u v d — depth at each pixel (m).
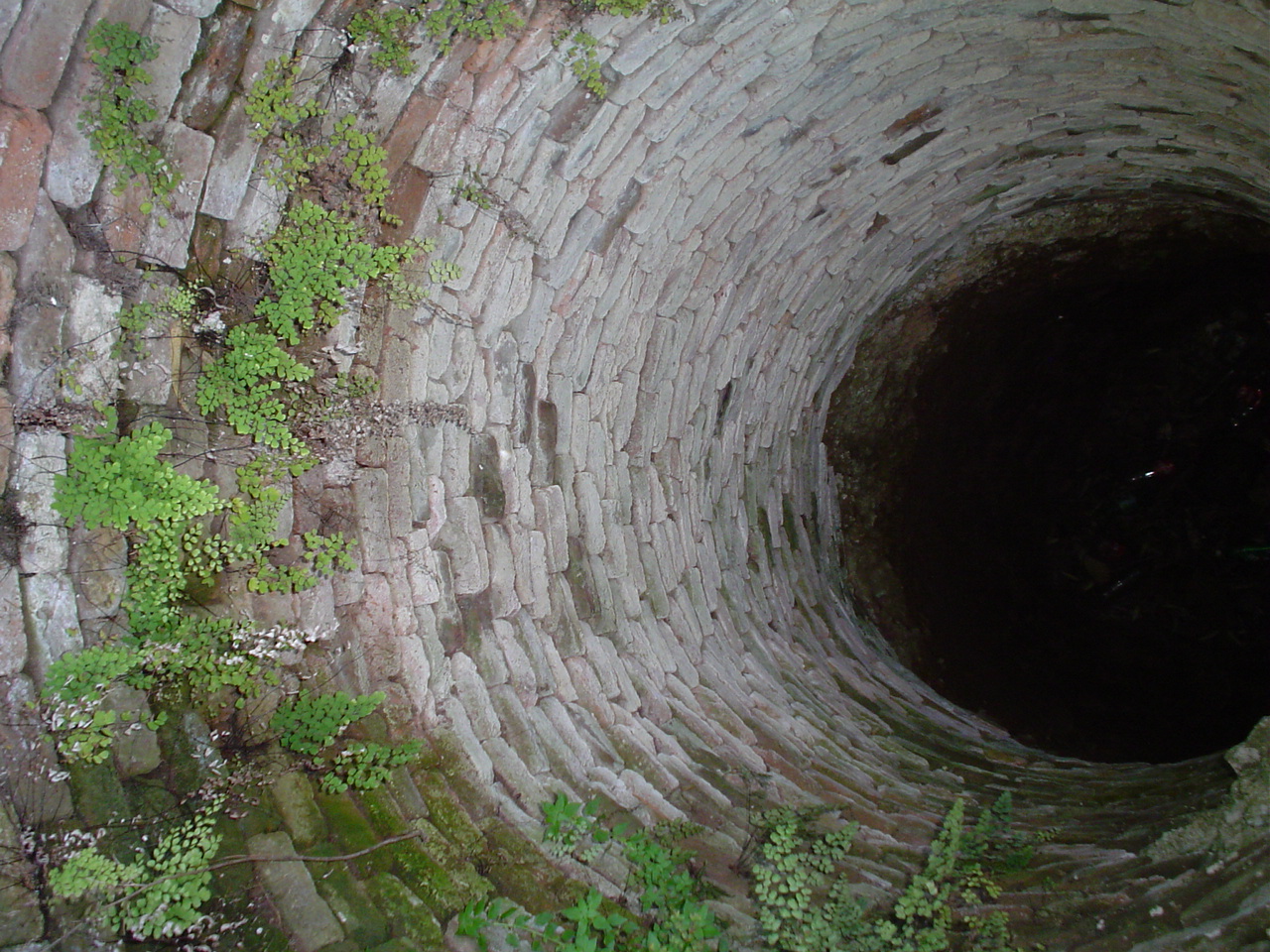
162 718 3.24
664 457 6.34
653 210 5.08
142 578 3.31
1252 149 5.89
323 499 3.87
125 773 3.14
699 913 3.57
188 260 3.43
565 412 5.29
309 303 3.67
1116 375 10.30
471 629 4.54
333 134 3.59
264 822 3.37
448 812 3.80
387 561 4.08
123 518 3.17
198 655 3.43
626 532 5.84
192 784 3.29
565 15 3.82
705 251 5.78
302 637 3.71
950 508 9.68
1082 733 8.87
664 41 4.18
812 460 8.46
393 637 4.05
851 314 7.82
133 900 2.81
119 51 2.93
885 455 8.98
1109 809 5.59
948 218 7.27
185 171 3.29
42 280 2.99
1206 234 7.75
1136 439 10.53
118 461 3.16
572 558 5.36
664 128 4.66
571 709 4.93
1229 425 10.11
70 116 2.97
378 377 4.00
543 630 5.03
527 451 4.96
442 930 3.28
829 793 5.36
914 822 5.28
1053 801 5.84
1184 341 9.89
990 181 6.93
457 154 3.91
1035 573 10.60
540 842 3.92
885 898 4.38
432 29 3.56
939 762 6.36
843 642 7.92
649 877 3.89
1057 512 10.80
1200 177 6.66
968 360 9.05
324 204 3.71
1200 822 4.58
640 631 5.76
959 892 4.41
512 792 4.18
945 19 4.95
